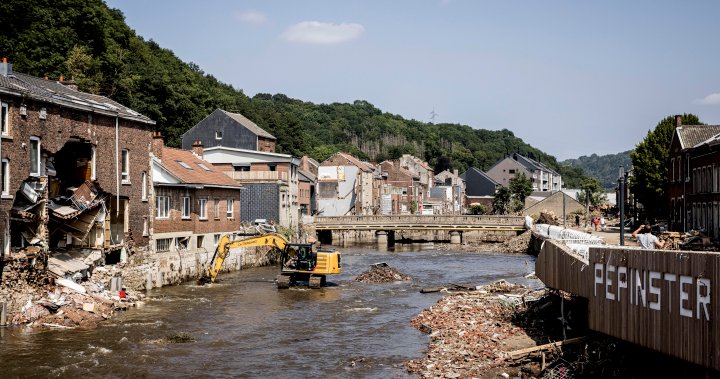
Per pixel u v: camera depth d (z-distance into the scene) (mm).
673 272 16719
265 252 62406
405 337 30250
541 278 27234
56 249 36969
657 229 60812
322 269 46312
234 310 36906
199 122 93938
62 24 78750
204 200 52062
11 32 71875
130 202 41719
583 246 26172
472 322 31344
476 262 68875
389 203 136375
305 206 96750
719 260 14961
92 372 23766
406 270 60656
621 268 19391
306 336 30438
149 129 44094
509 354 23875
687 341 16125
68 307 31891
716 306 15055
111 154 39844
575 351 23000
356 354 27062
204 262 51125
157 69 96688
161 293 42312
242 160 77125
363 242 104875
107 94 81500
